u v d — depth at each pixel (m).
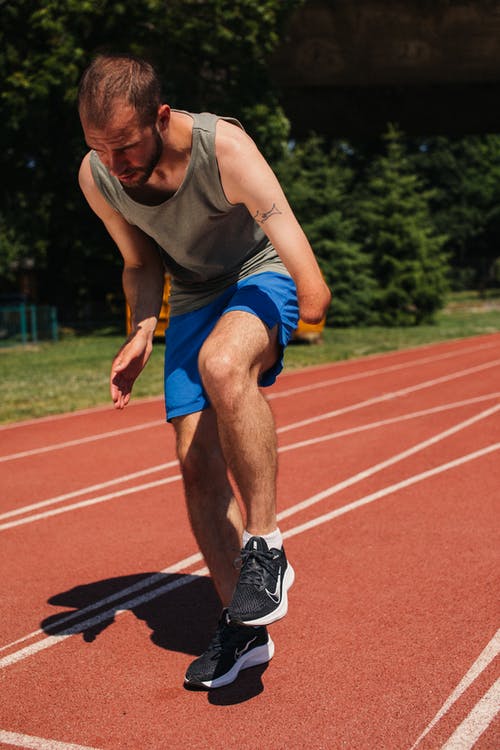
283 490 5.59
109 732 2.34
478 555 3.97
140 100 2.14
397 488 5.54
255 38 22.89
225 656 2.60
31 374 14.61
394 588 3.53
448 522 4.61
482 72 27.64
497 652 2.80
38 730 2.37
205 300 2.70
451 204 52.31
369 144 45.09
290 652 2.88
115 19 21.41
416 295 29.17
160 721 2.40
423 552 4.05
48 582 3.82
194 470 2.69
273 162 25.30
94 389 12.19
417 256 29.73
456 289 51.31
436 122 32.62
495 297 48.69
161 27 21.92
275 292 2.51
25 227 23.11
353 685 2.59
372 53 27.30
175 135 2.27
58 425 9.09
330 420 8.97
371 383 12.69
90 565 4.07
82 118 2.17
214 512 2.71
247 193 2.29
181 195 2.37
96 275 30.58
